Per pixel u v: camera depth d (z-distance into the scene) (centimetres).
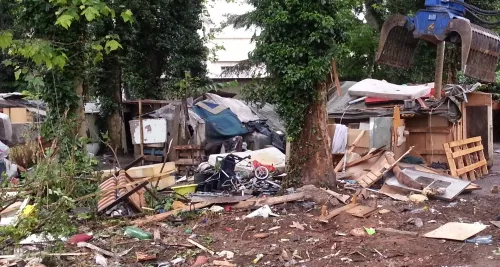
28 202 799
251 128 1961
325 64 1035
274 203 967
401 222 855
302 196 980
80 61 1120
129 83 2230
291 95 1068
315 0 1038
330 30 1034
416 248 711
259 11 1086
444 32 800
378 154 1250
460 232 770
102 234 780
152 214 909
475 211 950
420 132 1459
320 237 770
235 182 1166
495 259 658
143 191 991
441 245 725
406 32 895
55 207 743
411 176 1148
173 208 944
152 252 696
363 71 2609
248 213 925
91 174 1006
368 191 1098
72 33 1089
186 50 2302
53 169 820
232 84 2159
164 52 2259
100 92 2092
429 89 1464
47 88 1103
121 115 2145
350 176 1234
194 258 678
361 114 1509
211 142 1819
